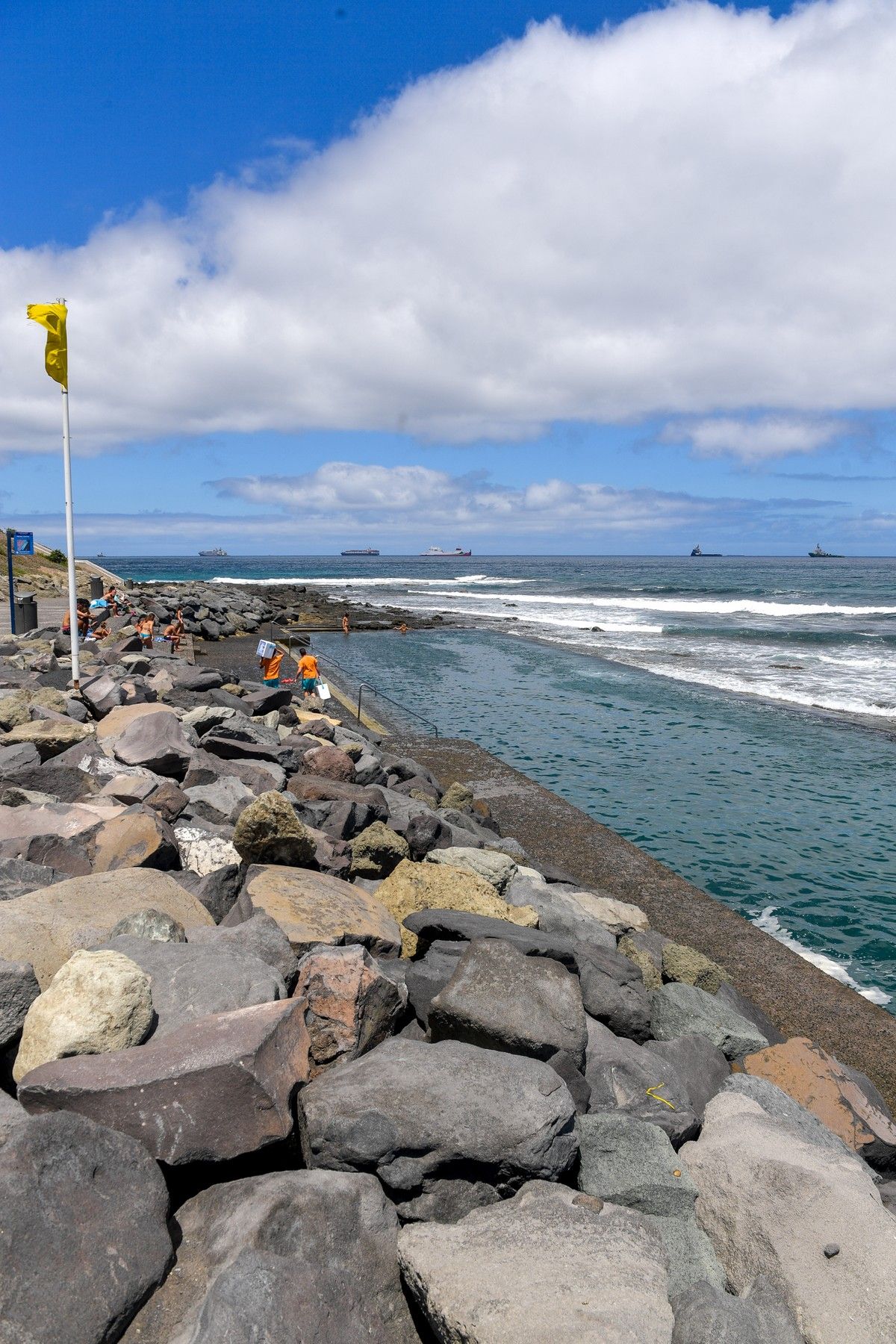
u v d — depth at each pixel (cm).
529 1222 311
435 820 791
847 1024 642
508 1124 342
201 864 627
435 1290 277
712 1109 433
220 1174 323
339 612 5244
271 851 619
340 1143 329
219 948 425
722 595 7156
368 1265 301
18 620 2245
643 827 1212
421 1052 380
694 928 798
